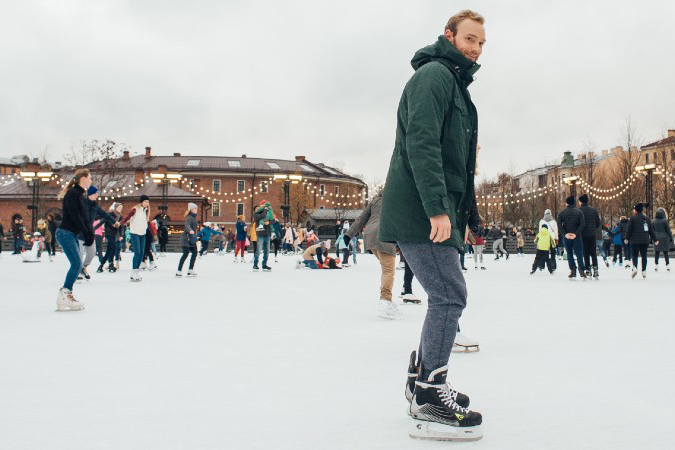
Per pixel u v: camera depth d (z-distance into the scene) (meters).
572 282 12.20
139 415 2.93
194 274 13.40
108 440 2.55
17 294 9.04
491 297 8.98
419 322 6.29
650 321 6.30
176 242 43.34
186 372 3.88
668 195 36.81
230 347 4.78
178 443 2.52
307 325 6.02
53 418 2.88
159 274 14.00
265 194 73.06
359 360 4.28
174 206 56.94
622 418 2.88
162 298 8.56
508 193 61.47
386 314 6.53
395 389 3.45
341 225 39.16
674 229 35.00
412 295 8.39
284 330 5.68
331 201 78.06
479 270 17.05
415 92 2.77
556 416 2.91
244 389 3.44
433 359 2.72
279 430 2.69
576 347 4.78
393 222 2.85
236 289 10.13
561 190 54.09
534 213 56.72
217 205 72.06
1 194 56.72
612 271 16.36
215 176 72.06
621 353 4.52
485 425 2.77
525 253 37.69
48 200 56.31
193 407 3.07
